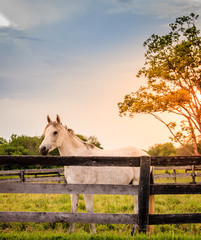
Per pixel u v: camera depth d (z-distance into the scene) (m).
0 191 3.65
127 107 19.72
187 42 16.45
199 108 17.94
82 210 7.09
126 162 3.74
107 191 3.66
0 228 5.09
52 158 3.72
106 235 3.76
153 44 17.69
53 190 3.66
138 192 3.67
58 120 5.25
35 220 3.63
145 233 3.66
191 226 4.95
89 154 5.36
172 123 18.42
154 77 18.53
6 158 3.68
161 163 3.73
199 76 16.98
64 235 3.75
